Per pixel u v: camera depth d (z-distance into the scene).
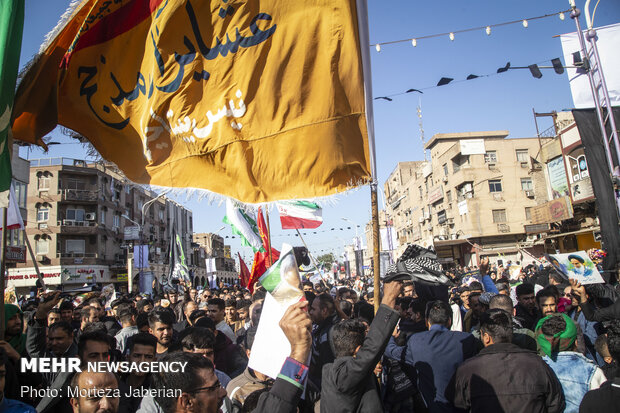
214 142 3.63
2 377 2.61
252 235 9.12
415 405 3.66
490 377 2.98
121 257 45.59
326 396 2.70
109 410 2.47
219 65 3.64
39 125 4.05
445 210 44.97
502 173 39.84
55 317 5.72
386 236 19.27
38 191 40.56
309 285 7.62
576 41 8.70
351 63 3.37
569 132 25.81
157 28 3.73
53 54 4.07
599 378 3.23
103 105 4.05
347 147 3.37
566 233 26.36
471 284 5.74
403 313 5.13
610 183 7.96
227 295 11.37
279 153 3.48
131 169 3.97
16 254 27.73
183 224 63.28
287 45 3.49
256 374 3.26
